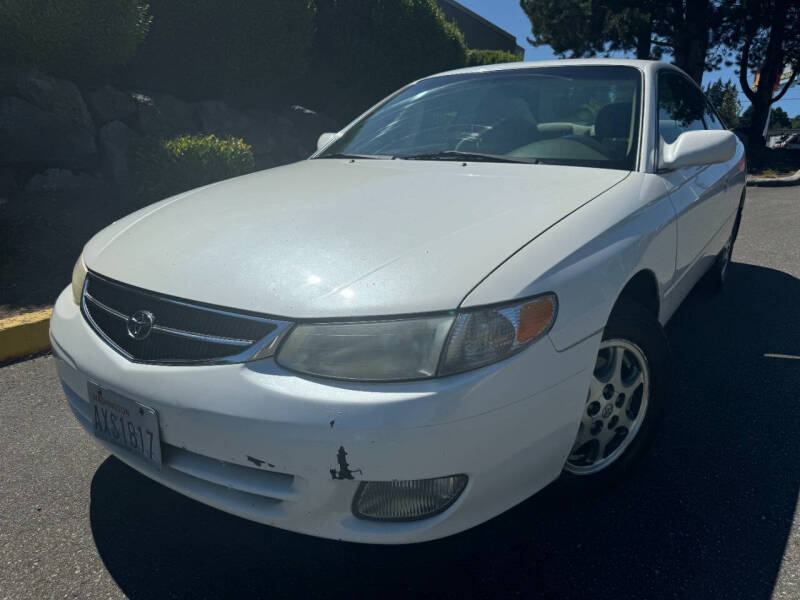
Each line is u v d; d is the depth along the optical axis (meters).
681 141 2.46
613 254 1.87
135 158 5.60
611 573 1.79
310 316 1.53
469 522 1.59
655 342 2.09
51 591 1.77
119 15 5.66
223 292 1.63
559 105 2.79
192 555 1.91
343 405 1.46
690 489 2.15
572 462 1.99
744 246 5.66
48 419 2.71
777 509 2.03
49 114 5.39
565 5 18.09
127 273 1.84
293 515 1.56
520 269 1.62
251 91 7.78
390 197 2.08
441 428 1.46
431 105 3.09
